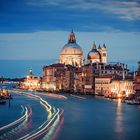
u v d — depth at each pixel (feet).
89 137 437.58
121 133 464.24
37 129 481.87
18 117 594.24
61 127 501.97
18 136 436.35
